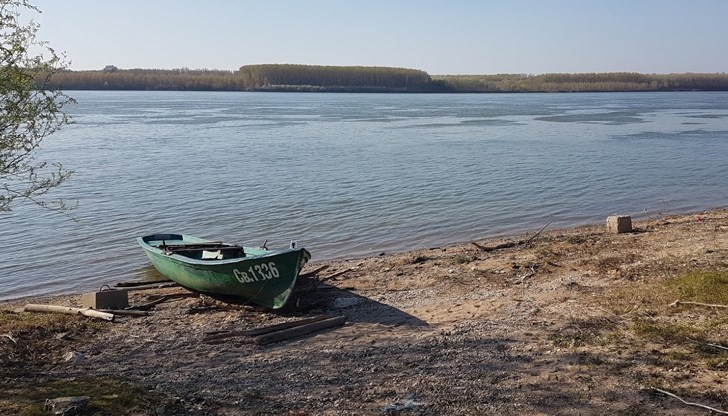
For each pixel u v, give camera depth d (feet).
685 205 94.17
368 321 43.11
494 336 38.11
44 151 146.51
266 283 46.09
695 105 390.63
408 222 82.64
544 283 49.98
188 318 44.73
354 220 83.61
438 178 113.80
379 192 100.94
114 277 61.21
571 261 56.80
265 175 116.37
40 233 76.54
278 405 29.89
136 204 92.38
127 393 29.91
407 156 143.33
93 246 71.61
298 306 46.75
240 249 54.60
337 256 67.41
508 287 49.80
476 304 45.42
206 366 35.14
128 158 137.18
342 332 40.81
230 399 30.48
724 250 56.54
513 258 59.57
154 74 649.61
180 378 33.19
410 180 111.65
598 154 148.56
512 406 29.14
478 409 28.99
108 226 80.12
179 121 235.40
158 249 55.47
